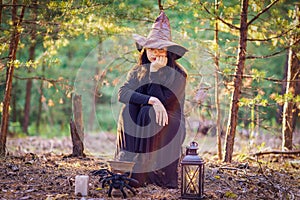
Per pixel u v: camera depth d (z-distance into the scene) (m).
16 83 15.17
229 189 6.33
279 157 8.82
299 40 7.59
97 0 7.97
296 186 6.81
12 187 5.98
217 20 7.86
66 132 17.36
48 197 5.51
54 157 8.12
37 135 16.44
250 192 6.27
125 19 8.70
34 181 6.31
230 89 8.09
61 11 8.08
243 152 9.07
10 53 8.34
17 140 13.80
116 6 8.58
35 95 17.20
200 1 7.72
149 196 5.77
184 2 8.20
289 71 8.79
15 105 15.49
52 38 9.27
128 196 5.71
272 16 8.35
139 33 8.83
